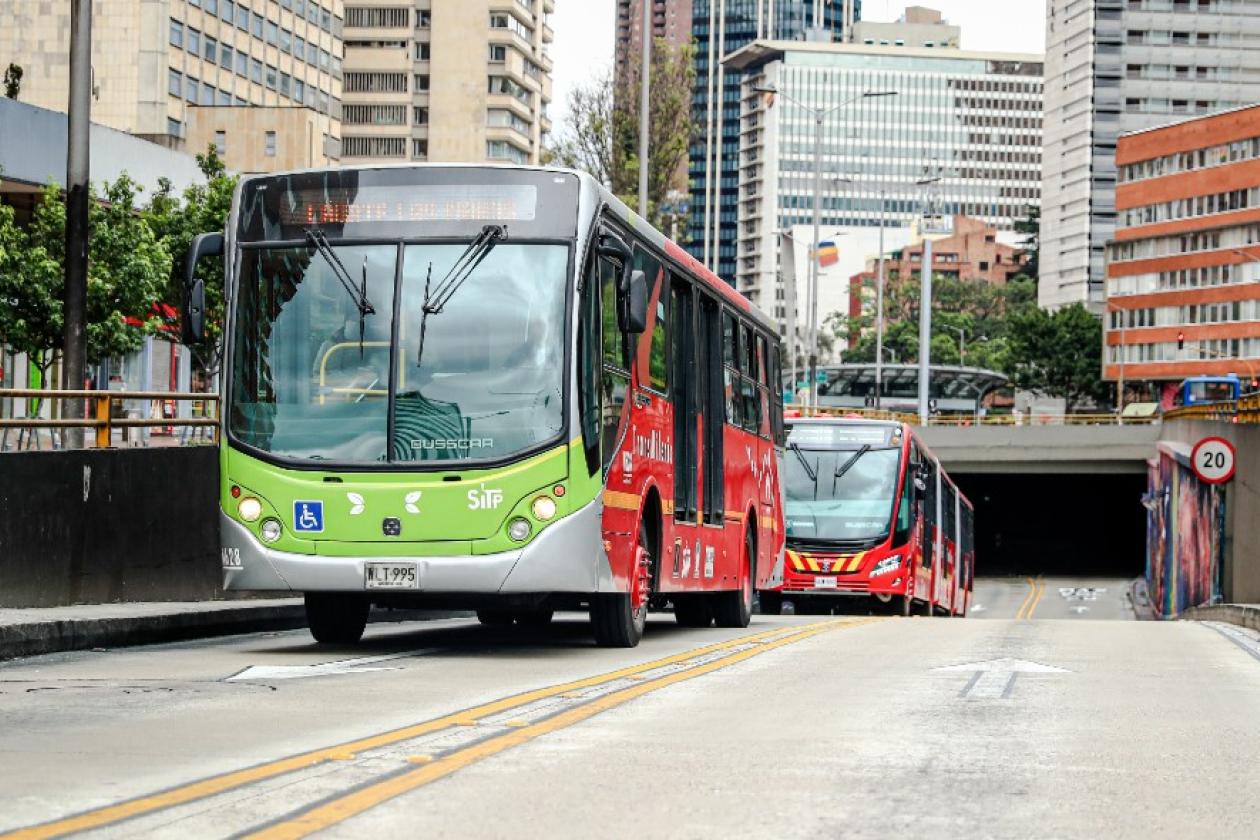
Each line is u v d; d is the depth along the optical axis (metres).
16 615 19.66
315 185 18.22
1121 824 8.46
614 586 18.78
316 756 10.19
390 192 18.09
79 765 9.88
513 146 186.38
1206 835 8.22
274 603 25.23
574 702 13.57
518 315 17.73
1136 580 103.50
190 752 10.45
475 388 17.64
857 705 13.76
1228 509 51.53
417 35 182.88
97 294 47.28
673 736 11.54
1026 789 9.48
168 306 56.50
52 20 101.12
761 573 28.48
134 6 109.44
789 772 9.95
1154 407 140.50
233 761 10.05
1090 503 128.62
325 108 144.50
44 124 56.44
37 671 16.16
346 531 17.59
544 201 18.00
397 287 17.84
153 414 25.56
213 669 16.44
